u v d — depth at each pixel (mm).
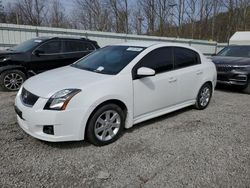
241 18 33750
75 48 7883
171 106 4793
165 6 31219
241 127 4621
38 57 7164
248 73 7426
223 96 7270
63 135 3342
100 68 4141
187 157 3436
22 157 3301
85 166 3148
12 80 6965
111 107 3703
